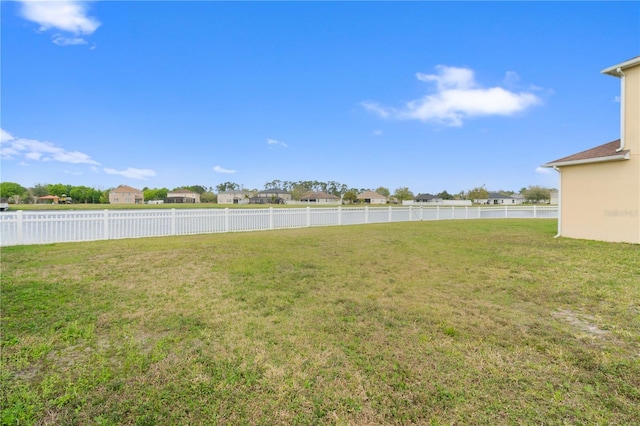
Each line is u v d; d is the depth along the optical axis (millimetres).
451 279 5750
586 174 10617
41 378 2604
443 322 3799
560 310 4207
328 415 2203
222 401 2342
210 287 5223
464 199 89250
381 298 4703
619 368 2785
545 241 10281
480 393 2432
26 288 4996
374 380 2607
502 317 3969
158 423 2105
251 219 14648
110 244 9523
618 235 9773
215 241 10328
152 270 6293
